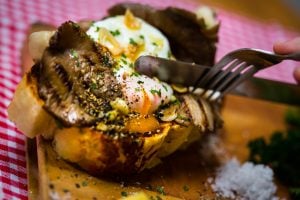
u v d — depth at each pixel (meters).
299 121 0.42
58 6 0.46
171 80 0.33
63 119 0.28
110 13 0.36
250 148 0.38
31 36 0.32
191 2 0.52
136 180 0.31
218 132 0.39
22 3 0.45
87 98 0.29
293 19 0.55
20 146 0.32
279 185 0.37
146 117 0.30
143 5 0.35
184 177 0.34
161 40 0.34
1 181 0.30
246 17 0.53
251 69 0.33
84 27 0.33
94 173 0.29
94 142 0.28
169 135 0.32
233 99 0.42
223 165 0.36
